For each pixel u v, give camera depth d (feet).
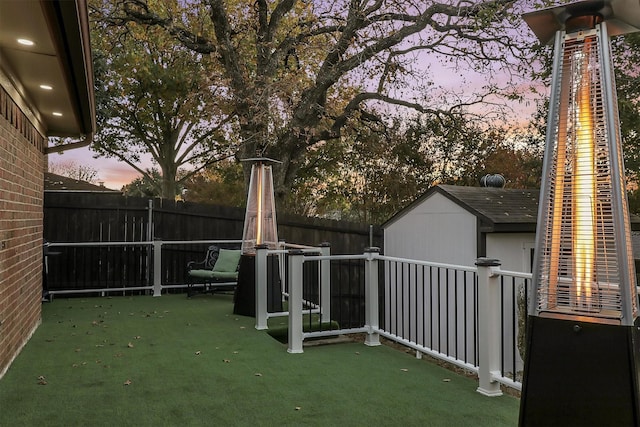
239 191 61.11
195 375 12.60
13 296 13.41
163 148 56.65
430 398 11.19
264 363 13.78
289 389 11.67
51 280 27.09
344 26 35.99
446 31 34.27
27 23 8.91
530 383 7.55
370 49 34.19
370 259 16.28
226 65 35.04
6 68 11.55
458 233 25.62
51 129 19.21
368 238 28.73
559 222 7.71
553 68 7.97
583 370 7.17
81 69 11.48
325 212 52.95
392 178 46.93
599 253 7.38
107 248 28.12
